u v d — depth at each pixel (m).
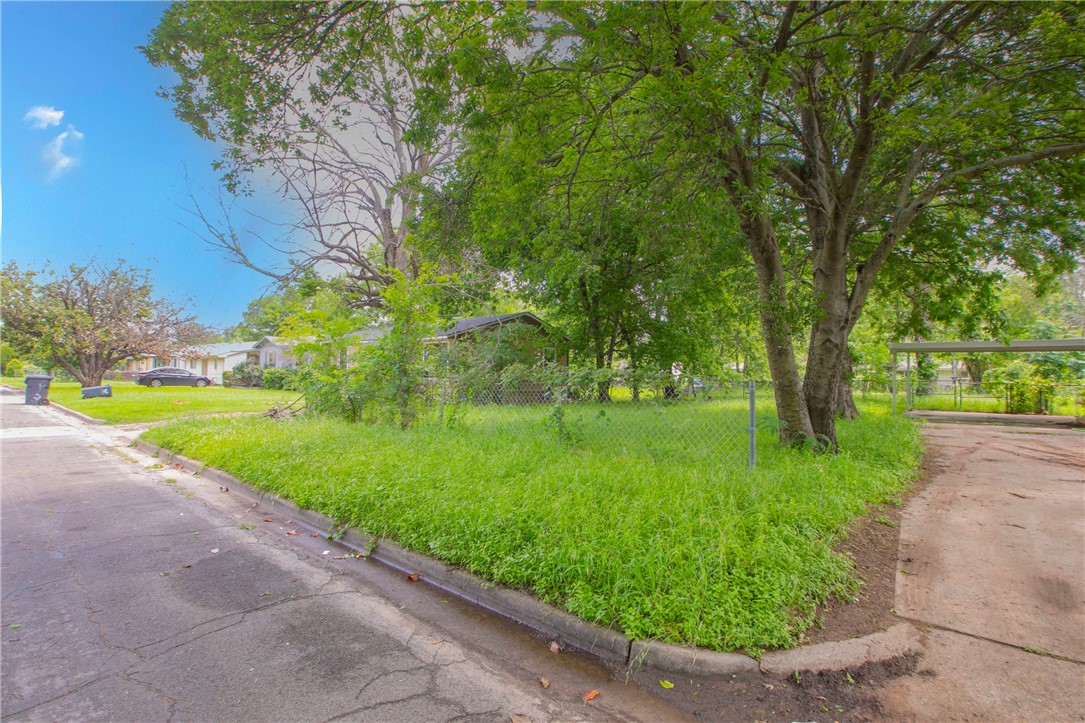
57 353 24.30
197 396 21.23
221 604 3.40
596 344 18.88
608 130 6.62
